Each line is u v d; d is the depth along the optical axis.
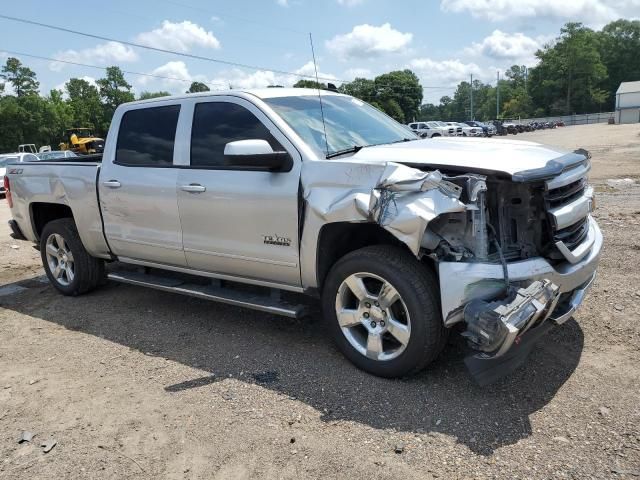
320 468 2.84
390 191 3.33
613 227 7.25
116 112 5.18
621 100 81.31
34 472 2.94
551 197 3.47
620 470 2.69
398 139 4.68
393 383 3.64
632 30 115.06
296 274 4.00
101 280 5.89
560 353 3.90
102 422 3.39
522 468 2.75
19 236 6.40
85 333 4.86
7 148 74.31
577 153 4.01
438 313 3.43
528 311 3.09
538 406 3.28
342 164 3.62
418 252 3.25
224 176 4.22
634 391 3.37
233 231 4.23
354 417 3.28
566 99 108.94
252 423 3.28
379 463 2.85
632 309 4.52
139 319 5.12
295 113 4.25
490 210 3.52
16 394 3.80
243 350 4.30
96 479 2.87
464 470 2.76
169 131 4.69
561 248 3.48
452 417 3.22
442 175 3.31
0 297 6.09
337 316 3.84
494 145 3.97
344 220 3.54
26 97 77.12
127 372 4.05
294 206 3.83
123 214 5.02
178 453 3.04
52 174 5.64
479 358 3.18
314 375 3.82
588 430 3.02
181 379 3.89
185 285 4.81
